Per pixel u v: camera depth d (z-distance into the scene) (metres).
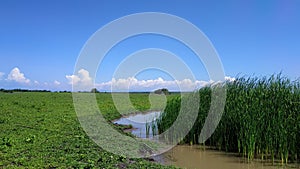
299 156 12.54
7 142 12.54
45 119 20.45
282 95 13.12
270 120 12.78
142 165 10.88
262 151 12.78
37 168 9.55
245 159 12.97
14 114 22.48
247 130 12.97
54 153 11.52
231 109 14.80
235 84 15.72
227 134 14.73
